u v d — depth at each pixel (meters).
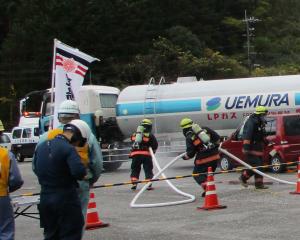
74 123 6.70
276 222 9.33
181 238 8.52
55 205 6.12
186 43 63.81
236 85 23.55
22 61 63.22
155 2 67.56
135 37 62.47
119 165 24.58
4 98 62.81
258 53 75.75
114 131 25.41
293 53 78.75
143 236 8.87
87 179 7.32
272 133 18.52
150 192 14.66
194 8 72.56
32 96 35.72
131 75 57.97
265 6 84.44
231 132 23.72
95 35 60.47
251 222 9.46
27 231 10.05
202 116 23.92
